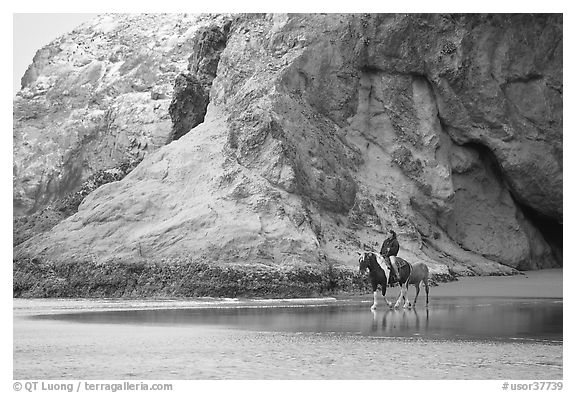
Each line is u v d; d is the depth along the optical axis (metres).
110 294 33.31
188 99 47.03
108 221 36.53
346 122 42.91
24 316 24.98
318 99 41.91
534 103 45.91
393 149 43.53
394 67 44.03
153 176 38.59
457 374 15.94
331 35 42.75
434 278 38.06
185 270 32.69
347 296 33.25
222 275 32.22
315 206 37.88
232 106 40.56
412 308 27.81
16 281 34.78
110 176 43.84
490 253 45.62
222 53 43.62
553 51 45.91
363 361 17.00
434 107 44.75
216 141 39.22
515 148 45.50
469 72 44.66
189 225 34.59
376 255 27.36
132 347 18.50
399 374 15.87
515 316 25.12
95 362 16.73
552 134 46.16
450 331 21.48
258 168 36.78
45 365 16.44
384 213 41.12
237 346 18.72
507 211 46.94
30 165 68.81
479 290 35.53
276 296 32.03
